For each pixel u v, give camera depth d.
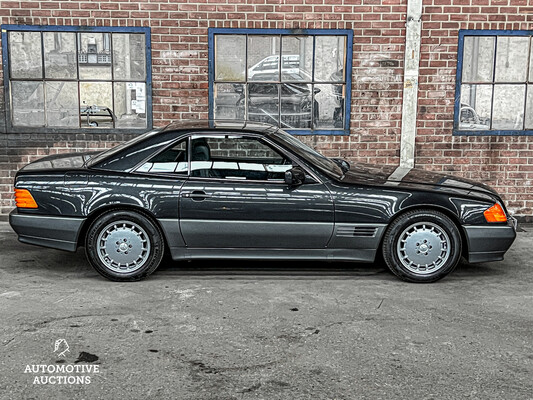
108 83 8.77
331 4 8.66
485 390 3.91
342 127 9.01
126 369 4.17
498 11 8.70
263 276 6.32
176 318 5.11
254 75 8.86
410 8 8.60
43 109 8.77
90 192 5.91
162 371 4.14
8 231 8.16
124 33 8.65
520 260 7.05
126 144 6.29
